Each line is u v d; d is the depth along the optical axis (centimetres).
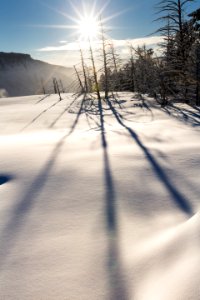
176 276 201
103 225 339
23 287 238
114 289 221
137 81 4309
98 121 2066
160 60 2206
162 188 443
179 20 1955
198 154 606
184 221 333
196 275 190
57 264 267
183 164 549
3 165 610
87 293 223
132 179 487
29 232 335
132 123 1681
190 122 1270
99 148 733
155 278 215
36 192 457
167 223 332
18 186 489
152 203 393
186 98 2261
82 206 396
